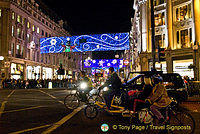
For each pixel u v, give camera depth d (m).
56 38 38.81
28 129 5.79
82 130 5.78
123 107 6.74
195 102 12.78
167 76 10.45
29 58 44.12
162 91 5.29
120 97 7.11
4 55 35.66
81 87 9.44
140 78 10.37
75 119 7.36
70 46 37.38
